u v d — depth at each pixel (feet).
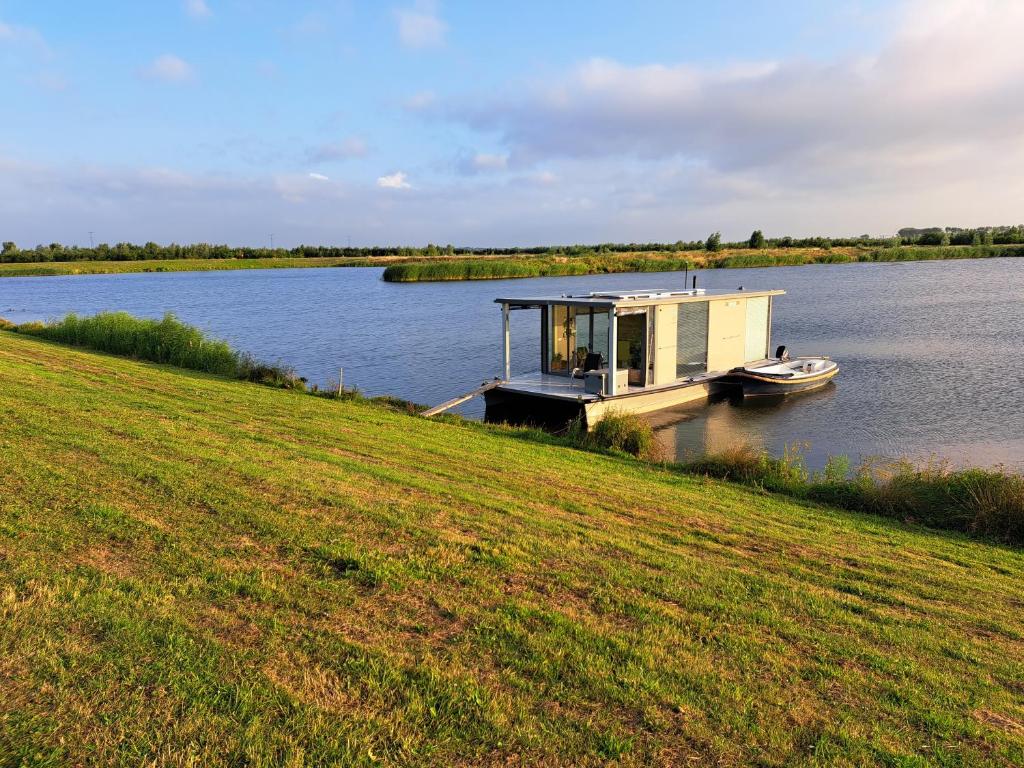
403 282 273.95
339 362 95.86
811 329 119.03
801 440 57.21
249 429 36.70
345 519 22.48
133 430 31.71
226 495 23.49
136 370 57.88
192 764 11.21
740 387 71.77
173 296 222.48
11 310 173.58
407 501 25.55
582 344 69.21
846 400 70.59
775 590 20.62
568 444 46.68
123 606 15.65
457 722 12.82
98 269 408.26
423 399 73.82
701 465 40.45
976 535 31.12
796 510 32.96
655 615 17.80
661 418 64.28
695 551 23.99
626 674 14.80
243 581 17.39
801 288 196.65
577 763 12.05
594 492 31.55
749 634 17.35
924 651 17.61
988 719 14.61
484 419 65.05
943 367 85.35
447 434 44.42
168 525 20.54
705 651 16.22
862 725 13.87
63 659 13.61
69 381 45.91
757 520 29.96
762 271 287.89
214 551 19.10
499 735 12.56
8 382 41.60
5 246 475.31
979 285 196.65
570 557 21.40
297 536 20.57
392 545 20.70
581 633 16.34
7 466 24.22
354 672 14.05
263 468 27.53
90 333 77.41
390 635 15.57
